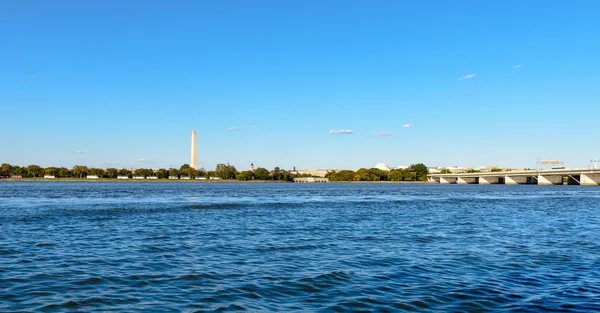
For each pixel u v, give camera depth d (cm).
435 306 2045
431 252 3400
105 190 17175
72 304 2047
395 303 2084
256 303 2080
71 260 3020
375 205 9312
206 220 5812
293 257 3169
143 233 4434
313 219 6062
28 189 17750
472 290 2298
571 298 2159
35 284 2377
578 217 6538
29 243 3744
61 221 5541
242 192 16638
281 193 15862
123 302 2081
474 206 9100
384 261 3033
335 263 2958
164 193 14888
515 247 3656
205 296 2181
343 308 2016
